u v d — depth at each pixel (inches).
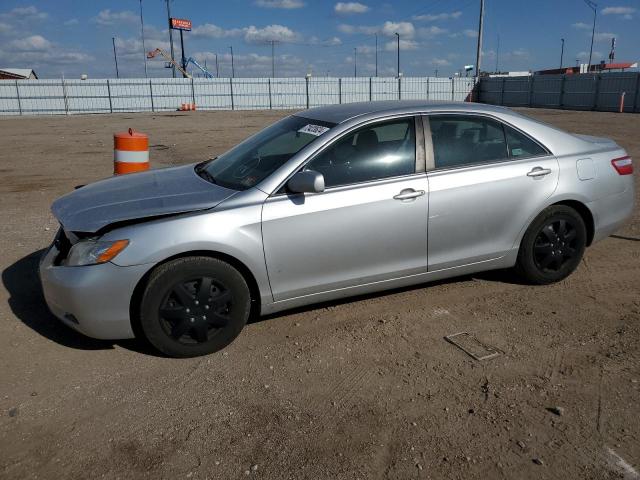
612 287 189.8
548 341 153.1
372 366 142.1
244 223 144.5
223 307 147.1
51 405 126.7
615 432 114.3
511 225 178.1
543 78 1678.2
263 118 1373.0
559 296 182.9
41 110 1774.1
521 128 181.6
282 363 144.2
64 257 149.2
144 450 111.7
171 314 141.3
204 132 910.4
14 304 179.3
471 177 169.5
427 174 165.5
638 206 299.7
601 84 1437.0
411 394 129.5
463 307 175.8
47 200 346.3
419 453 109.7
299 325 164.9
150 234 137.6
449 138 171.0
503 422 118.4
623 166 196.7
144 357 147.5
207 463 107.7
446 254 171.3
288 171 152.1
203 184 162.9
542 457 107.7
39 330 161.9
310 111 188.4
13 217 297.3
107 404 127.1
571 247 190.1
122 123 1207.6
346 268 158.9
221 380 136.7
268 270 149.6
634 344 149.9
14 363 144.3
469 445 111.6
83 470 106.2
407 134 166.2
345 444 112.7
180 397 129.6
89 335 141.4
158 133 892.6
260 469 106.0
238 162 172.7
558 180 181.5
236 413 123.5
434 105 173.8
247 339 156.8
